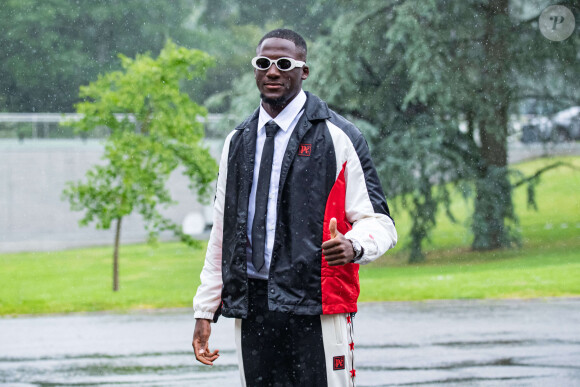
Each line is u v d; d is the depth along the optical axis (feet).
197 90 146.41
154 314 45.50
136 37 146.51
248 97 77.36
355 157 11.64
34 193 103.91
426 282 57.11
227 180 12.05
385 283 57.52
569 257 72.90
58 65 142.20
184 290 57.06
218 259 12.40
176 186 106.22
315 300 11.33
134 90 53.06
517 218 76.84
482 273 61.41
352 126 11.83
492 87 71.41
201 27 146.41
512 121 73.67
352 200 11.62
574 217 95.61
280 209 11.50
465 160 74.95
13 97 142.31
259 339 11.73
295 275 11.34
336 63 71.10
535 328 36.14
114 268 57.26
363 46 71.05
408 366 27.89
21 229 103.19
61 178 104.73
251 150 11.85
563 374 26.18
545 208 100.94
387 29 71.46
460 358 29.22
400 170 71.72
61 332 38.47
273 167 11.68
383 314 42.14
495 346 31.63
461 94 69.56
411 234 75.15
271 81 11.65
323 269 11.35
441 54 68.49
